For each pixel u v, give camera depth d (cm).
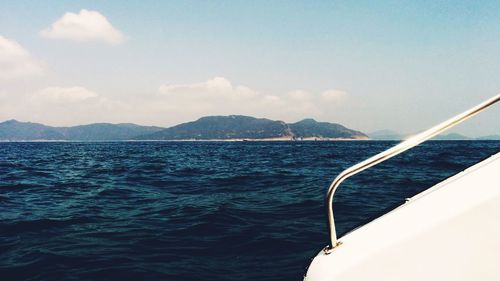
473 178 232
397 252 202
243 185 1248
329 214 224
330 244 229
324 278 207
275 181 1345
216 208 789
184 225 646
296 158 3153
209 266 446
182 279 407
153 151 5869
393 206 267
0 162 2864
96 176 1694
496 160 247
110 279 413
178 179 1499
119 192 1138
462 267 188
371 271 201
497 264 183
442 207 214
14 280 415
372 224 238
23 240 576
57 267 450
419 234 202
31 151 6000
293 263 449
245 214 727
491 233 189
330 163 2398
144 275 421
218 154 4441
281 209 777
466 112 212
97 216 755
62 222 699
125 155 4278
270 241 537
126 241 557
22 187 1298
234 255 485
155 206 872
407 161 2180
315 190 1055
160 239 564
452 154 3203
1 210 845
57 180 1530
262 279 401
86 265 455
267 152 4966
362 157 3247
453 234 195
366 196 899
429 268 193
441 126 212
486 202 196
